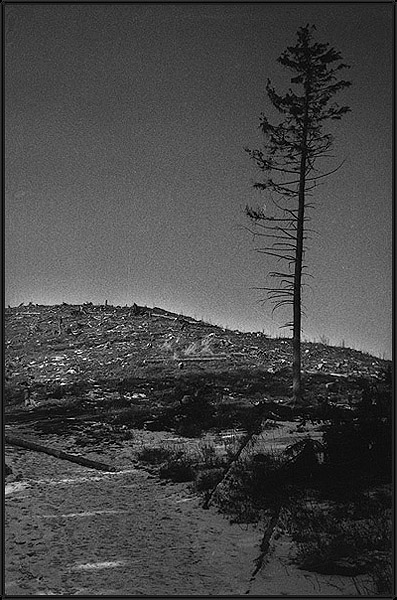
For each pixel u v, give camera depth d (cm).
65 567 1023
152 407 2505
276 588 952
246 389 2944
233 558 1075
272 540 1150
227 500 1361
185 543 1142
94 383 3138
